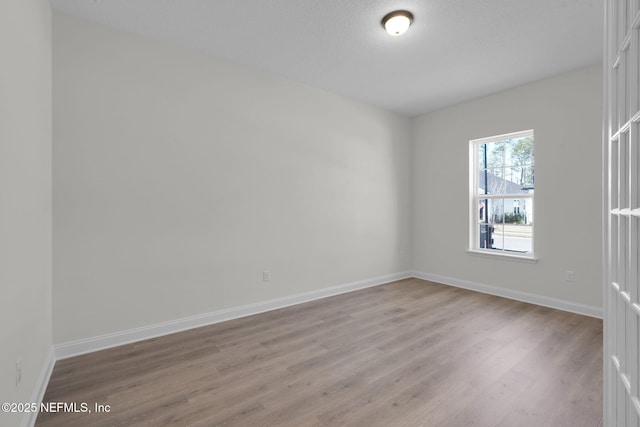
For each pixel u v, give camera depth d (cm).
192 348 253
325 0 229
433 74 354
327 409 176
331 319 320
